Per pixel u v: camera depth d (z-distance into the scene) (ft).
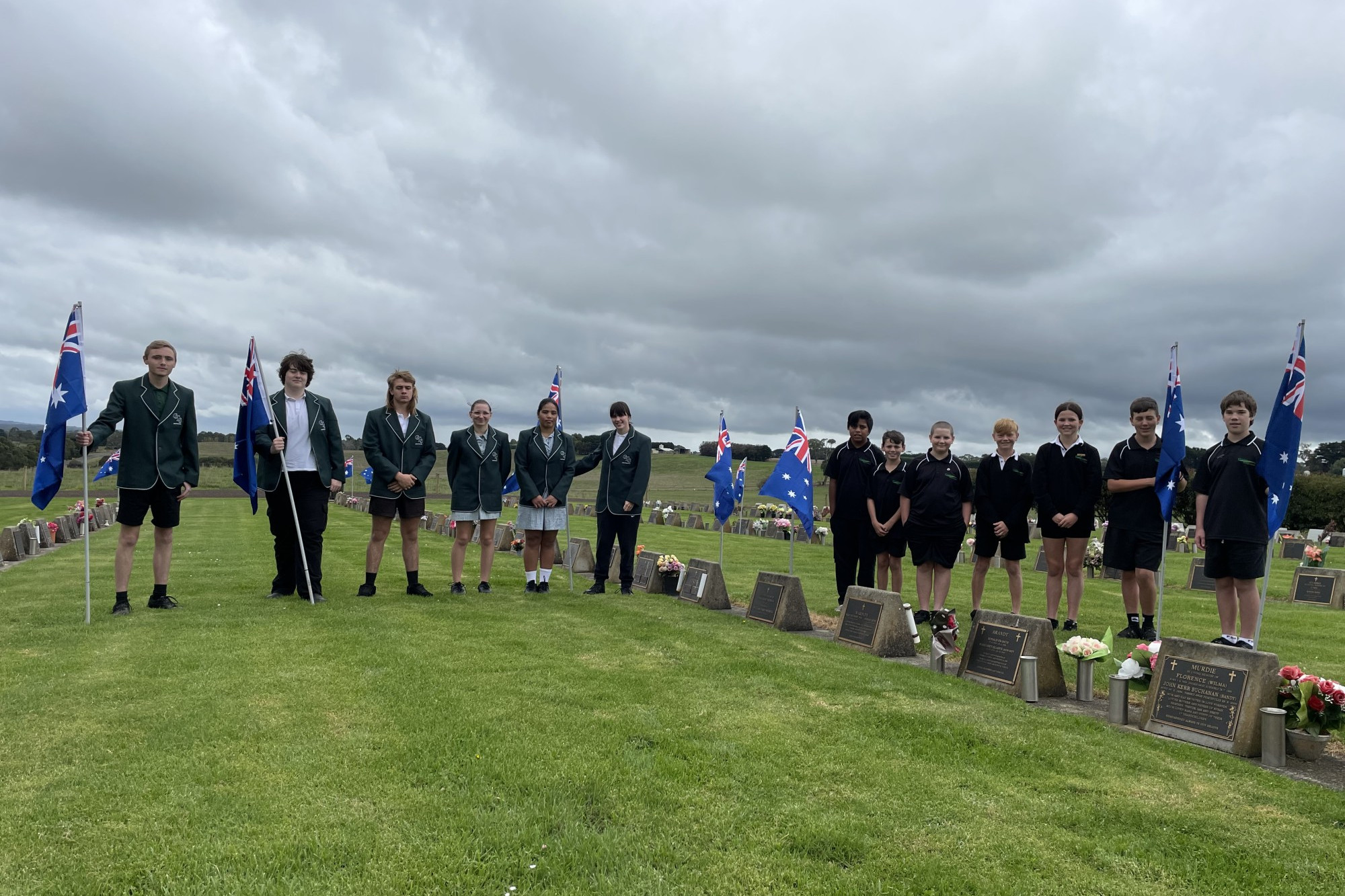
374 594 31.58
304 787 12.57
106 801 11.98
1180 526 81.15
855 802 12.57
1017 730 16.31
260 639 22.52
